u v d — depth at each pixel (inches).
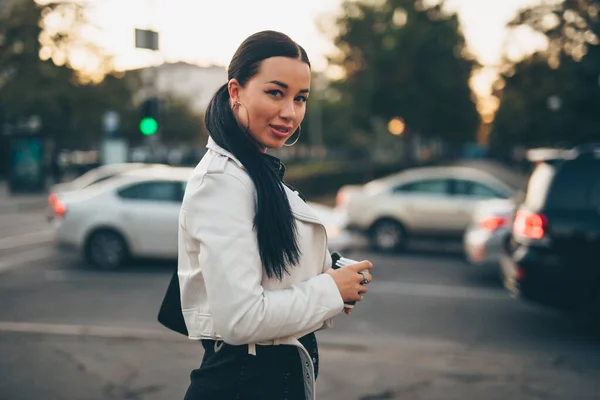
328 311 58.9
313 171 922.7
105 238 371.9
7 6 971.9
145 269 372.2
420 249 488.1
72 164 1205.1
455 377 180.2
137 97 1158.3
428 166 1323.8
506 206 356.5
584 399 163.8
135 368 182.5
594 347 218.2
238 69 61.5
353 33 1457.9
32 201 822.5
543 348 216.4
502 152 2212.1
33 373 177.0
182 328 67.0
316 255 63.7
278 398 62.3
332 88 1560.0
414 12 1397.6
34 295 296.5
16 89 982.4
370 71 1414.9
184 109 2122.3
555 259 215.2
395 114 1424.7
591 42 563.5
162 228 369.1
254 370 61.7
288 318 56.5
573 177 218.5
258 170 59.4
